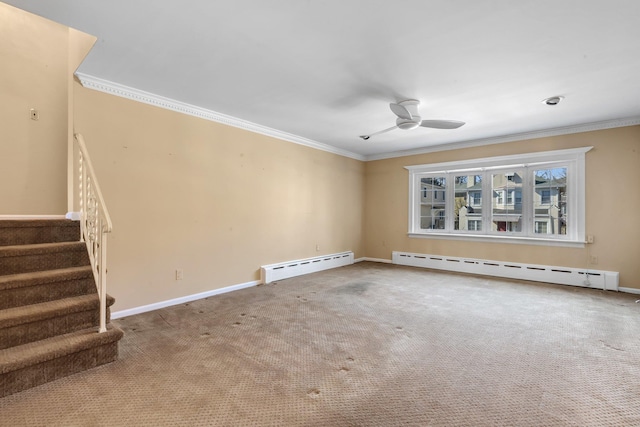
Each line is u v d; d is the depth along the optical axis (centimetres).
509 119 414
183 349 243
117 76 296
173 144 361
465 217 559
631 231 411
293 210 518
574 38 226
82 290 244
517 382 199
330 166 590
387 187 645
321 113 399
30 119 312
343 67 273
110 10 197
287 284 457
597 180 432
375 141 545
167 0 187
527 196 496
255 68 277
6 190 301
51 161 322
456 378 203
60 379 197
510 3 188
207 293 395
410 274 527
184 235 372
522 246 492
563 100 347
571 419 163
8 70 302
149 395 182
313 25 213
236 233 430
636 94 328
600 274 427
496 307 349
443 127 354
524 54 249
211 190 400
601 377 204
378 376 205
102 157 308
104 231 218
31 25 313
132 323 300
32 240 263
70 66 310
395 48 241
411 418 164
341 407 173
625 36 222
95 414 165
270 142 477
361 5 191
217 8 195
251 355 234
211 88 322
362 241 673
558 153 456
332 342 258
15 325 197
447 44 235
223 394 184
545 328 288
